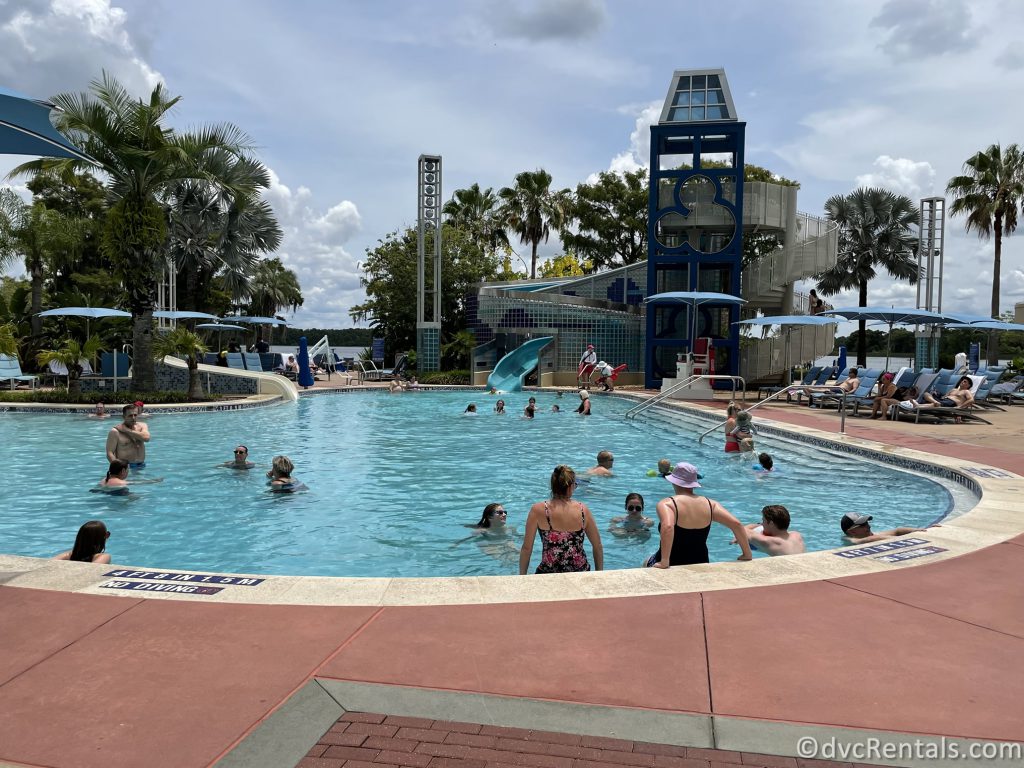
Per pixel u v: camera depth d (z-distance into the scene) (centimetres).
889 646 350
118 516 802
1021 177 3691
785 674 318
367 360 3550
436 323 3069
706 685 307
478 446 1357
